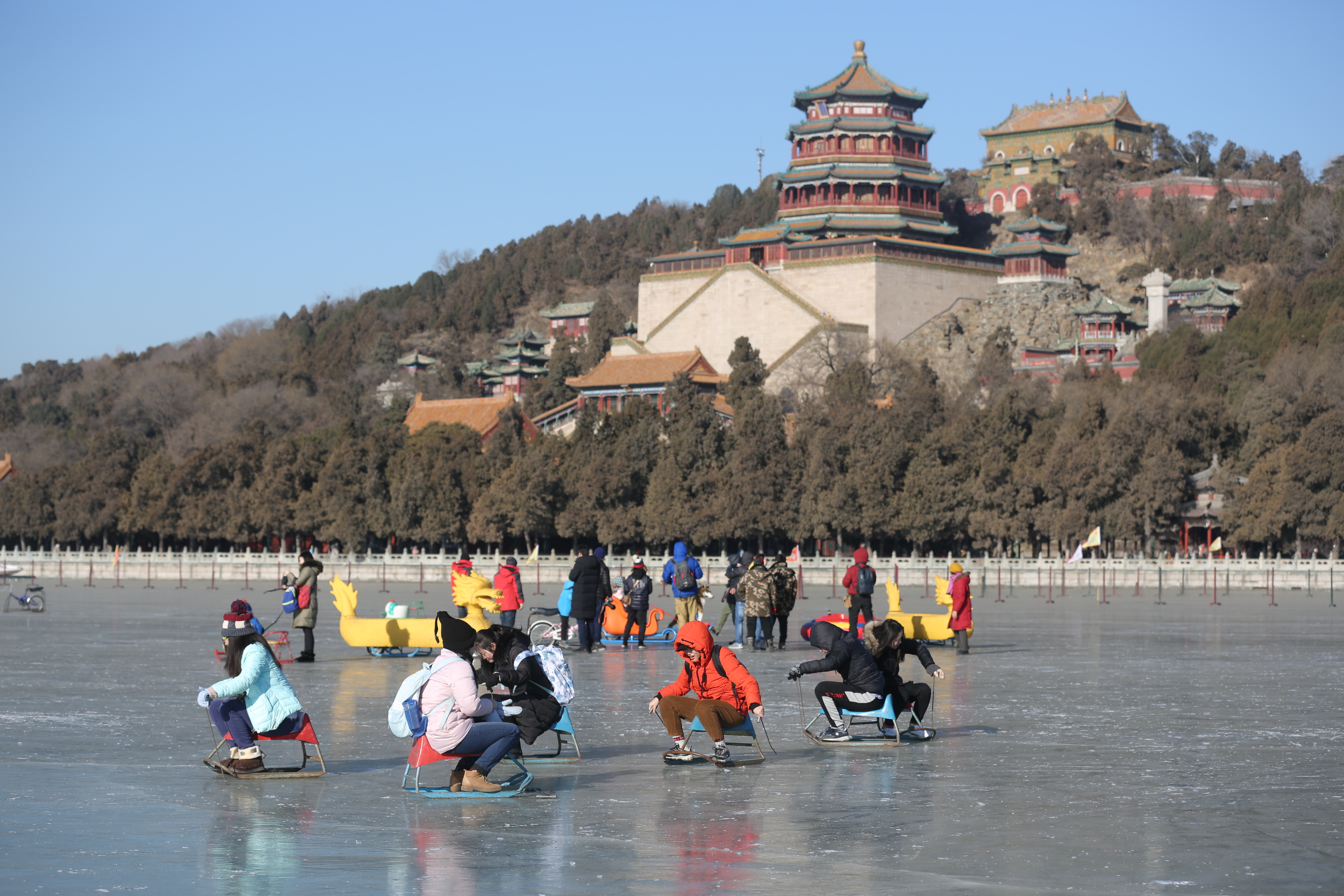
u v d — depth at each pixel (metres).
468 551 171.38
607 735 29.05
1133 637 59.00
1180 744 27.47
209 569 157.62
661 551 165.88
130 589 126.88
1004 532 148.50
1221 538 147.38
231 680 23.28
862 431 151.25
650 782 23.64
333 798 22.20
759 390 186.38
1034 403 176.88
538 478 156.12
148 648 49.84
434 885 16.98
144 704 33.09
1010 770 24.61
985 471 149.00
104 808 21.30
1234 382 182.25
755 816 20.84
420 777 24.03
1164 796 22.22
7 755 25.89
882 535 150.38
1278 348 197.38
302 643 53.41
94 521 187.38
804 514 148.00
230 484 180.25
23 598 80.69
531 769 24.98
